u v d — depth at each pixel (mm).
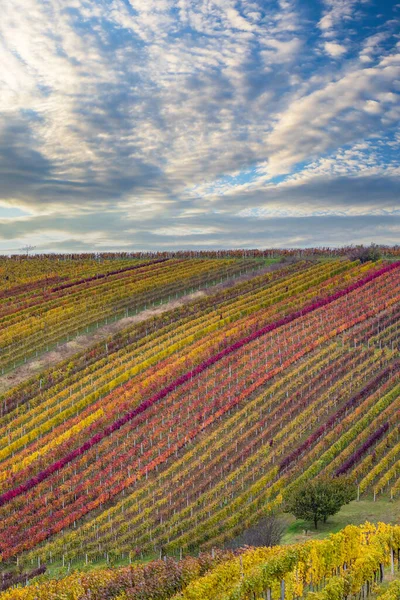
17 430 66438
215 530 47562
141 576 31953
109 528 50281
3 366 81438
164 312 95188
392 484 52812
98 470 59062
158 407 67938
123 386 72875
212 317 91188
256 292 101688
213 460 57781
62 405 70938
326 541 30250
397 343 77500
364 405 63688
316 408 65312
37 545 49406
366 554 28578
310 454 56844
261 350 79625
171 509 51562
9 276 122125
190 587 28547
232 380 72625
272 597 27719
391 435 58094
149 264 128375
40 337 88500
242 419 65000
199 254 134000
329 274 105438
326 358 74812
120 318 95750
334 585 26062
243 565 30375
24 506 54875
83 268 127000
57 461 60312
